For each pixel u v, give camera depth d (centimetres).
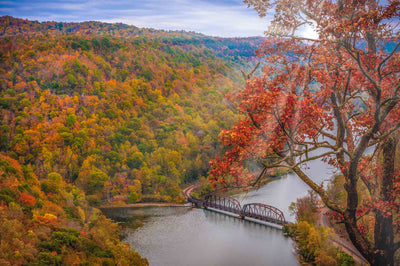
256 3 1071
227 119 19025
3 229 6406
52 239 6881
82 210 10862
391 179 978
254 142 1007
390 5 892
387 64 991
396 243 954
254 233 9794
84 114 18225
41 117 16712
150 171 15612
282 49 1062
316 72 1007
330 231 4616
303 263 5884
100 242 7488
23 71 19075
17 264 5694
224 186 1046
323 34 998
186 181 16700
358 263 3575
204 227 10769
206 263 7869
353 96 1096
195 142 18000
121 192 14688
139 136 18475
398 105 982
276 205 10938
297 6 1030
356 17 951
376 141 987
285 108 948
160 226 11081
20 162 14038
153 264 8056
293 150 1009
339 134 1025
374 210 1009
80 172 14488
